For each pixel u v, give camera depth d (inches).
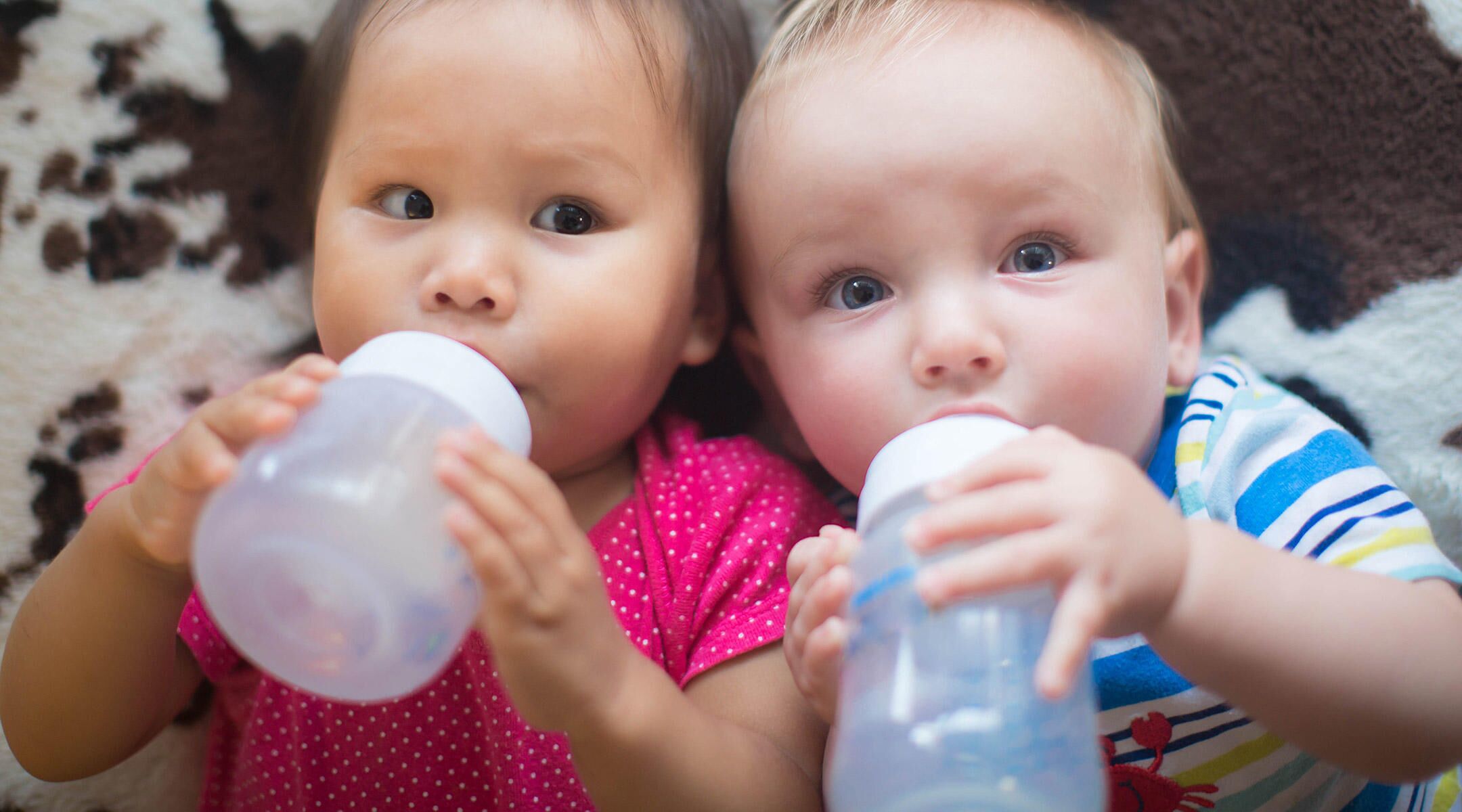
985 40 32.7
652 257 33.4
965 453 24.8
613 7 33.7
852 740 22.1
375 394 23.5
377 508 21.2
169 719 35.4
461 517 22.1
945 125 31.2
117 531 29.6
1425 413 40.4
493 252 31.3
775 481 37.5
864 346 31.8
